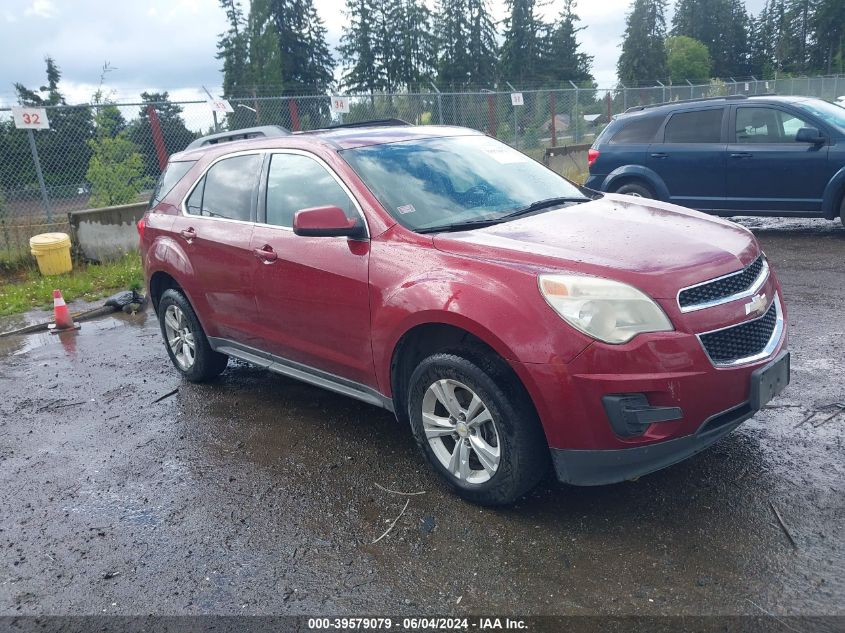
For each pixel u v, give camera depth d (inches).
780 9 3570.4
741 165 360.5
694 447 124.1
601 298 119.3
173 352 228.7
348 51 2113.7
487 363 128.6
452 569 121.0
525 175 182.9
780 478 138.9
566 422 121.1
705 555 118.3
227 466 165.9
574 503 136.9
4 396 230.5
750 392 124.8
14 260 420.8
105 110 468.8
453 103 652.1
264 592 119.3
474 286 129.2
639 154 391.5
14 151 438.6
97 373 246.7
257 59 1862.7
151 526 142.8
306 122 546.6
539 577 116.6
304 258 163.0
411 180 162.7
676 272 123.5
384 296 144.3
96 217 428.5
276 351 182.4
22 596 123.7
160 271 216.8
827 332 217.2
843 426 157.2
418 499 144.1
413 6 2094.0
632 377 117.0
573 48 2620.6
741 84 1135.6
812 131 336.2
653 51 3070.9
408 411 147.9
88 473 168.9
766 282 138.6
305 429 183.2
